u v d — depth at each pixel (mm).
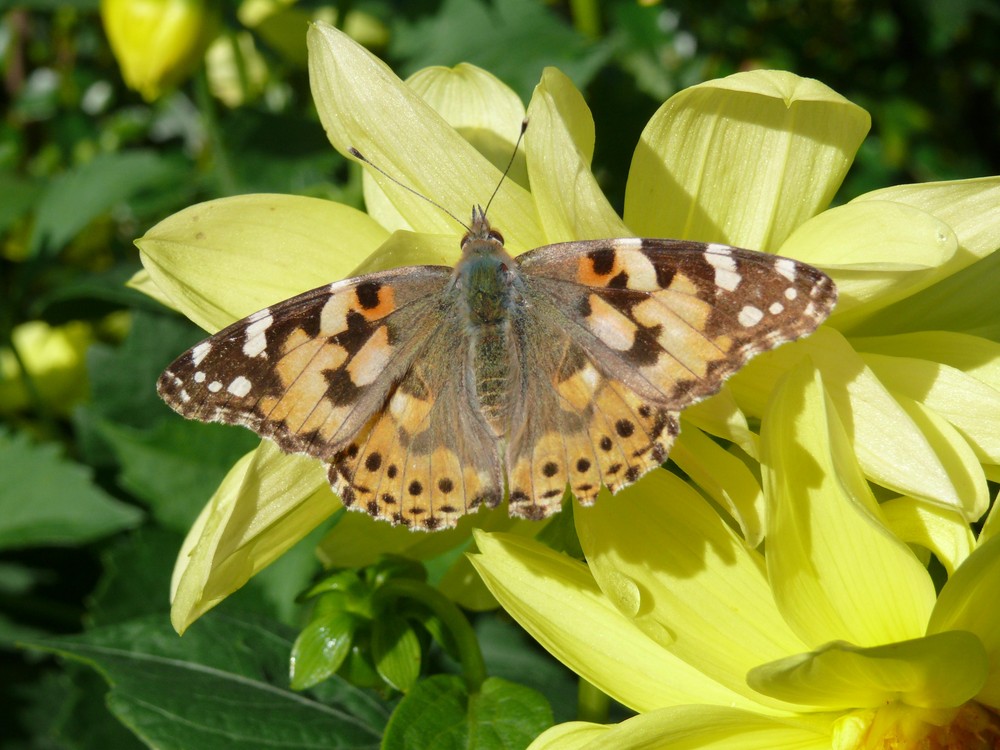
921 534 208
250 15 352
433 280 226
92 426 295
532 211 217
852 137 217
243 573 213
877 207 209
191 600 207
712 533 212
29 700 292
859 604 205
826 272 205
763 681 198
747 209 219
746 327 207
